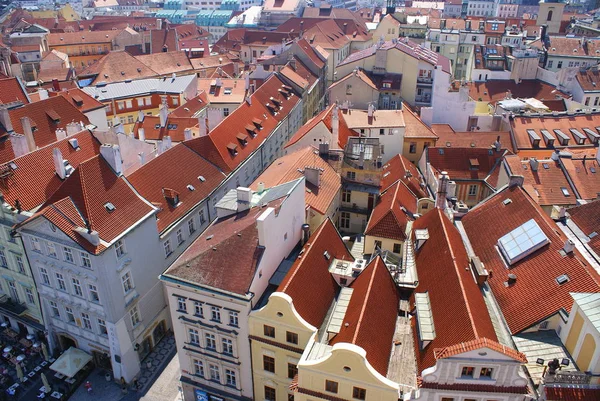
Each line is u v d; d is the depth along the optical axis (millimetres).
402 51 106562
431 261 47188
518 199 53469
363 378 36281
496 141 82812
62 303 56562
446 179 57000
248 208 52188
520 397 35188
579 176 71438
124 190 56375
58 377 57750
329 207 61281
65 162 61125
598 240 51750
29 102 84750
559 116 87062
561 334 40281
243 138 86125
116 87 117625
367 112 87000
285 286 42906
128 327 55750
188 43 186500
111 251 51219
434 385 35500
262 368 46438
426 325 40875
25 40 172375
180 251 64312
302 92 118250
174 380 57281
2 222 55312
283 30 187000
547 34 162125
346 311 44000
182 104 114312
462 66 162875
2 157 65312
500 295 45656
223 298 44188
